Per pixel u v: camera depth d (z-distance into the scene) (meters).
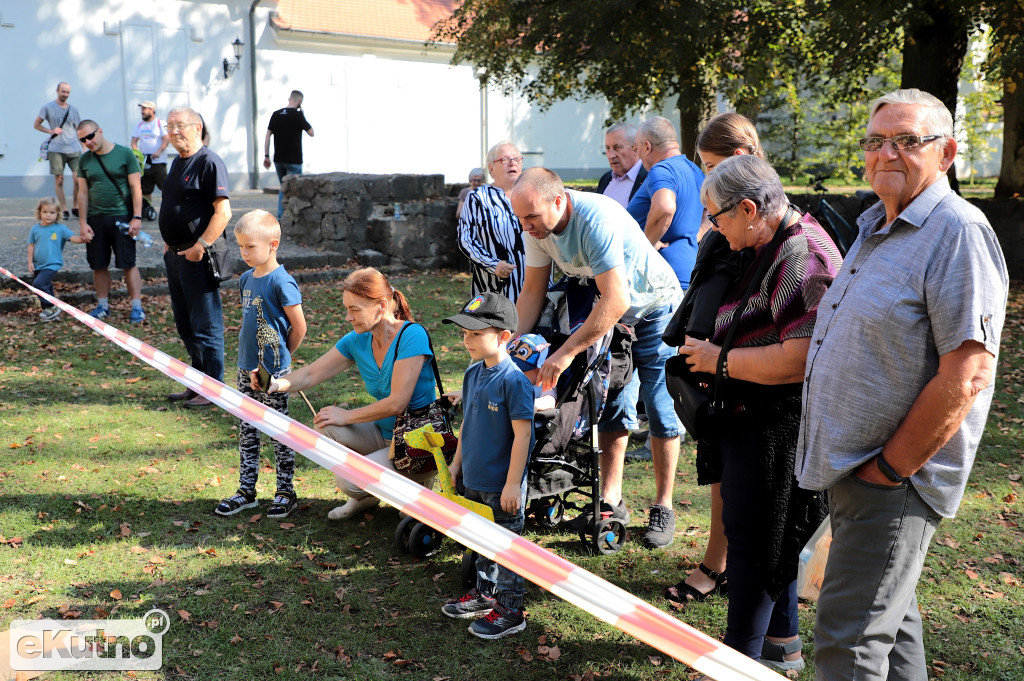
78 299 9.29
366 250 12.75
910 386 2.18
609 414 4.11
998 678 3.07
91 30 20.00
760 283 2.64
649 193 4.86
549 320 4.04
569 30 13.39
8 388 6.33
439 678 3.00
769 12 12.80
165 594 3.48
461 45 16.59
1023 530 4.37
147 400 6.22
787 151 24.38
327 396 6.44
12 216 15.59
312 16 23.22
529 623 3.39
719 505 3.48
